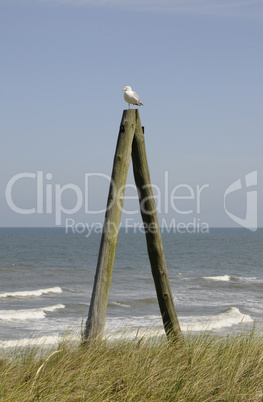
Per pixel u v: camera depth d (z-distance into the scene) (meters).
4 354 6.22
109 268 6.04
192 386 5.23
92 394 4.91
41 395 4.73
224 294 27.72
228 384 5.36
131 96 6.31
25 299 24.84
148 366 5.64
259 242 112.69
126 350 6.21
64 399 4.68
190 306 22.42
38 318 18.33
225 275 40.78
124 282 33.59
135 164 6.46
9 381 5.07
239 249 82.75
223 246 92.75
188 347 6.47
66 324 16.94
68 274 38.94
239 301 24.67
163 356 6.04
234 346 6.64
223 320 17.22
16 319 17.91
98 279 6.00
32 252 68.94
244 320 17.45
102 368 5.45
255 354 6.44
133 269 43.94
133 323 16.69
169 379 5.36
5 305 22.80
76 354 5.88
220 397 5.16
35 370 5.38
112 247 6.05
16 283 32.78
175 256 64.62
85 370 5.36
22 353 6.28
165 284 6.66
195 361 5.99
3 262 50.94
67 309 20.95
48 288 29.67
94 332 6.01
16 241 106.62
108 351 6.07
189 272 43.31
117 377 5.35
